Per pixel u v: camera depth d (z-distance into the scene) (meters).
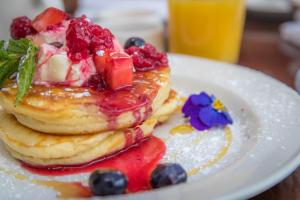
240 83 0.40
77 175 0.31
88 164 0.32
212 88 0.41
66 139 0.31
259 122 0.34
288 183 0.30
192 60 0.44
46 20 0.34
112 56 0.32
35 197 0.29
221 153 0.33
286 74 0.48
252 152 0.31
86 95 0.31
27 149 0.31
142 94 0.32
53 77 0.32
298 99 0.36
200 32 0.51
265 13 0.67
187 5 0.51
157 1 0.72
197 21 0.51
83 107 0.31
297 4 0.64
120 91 0.32
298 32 0.56
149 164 0.32
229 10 0.50
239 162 0.30
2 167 0.32
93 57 0.33
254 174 0.28
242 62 0.52
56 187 0.30
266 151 0.31
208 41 0.51
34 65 0.31
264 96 0.38
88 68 0.32
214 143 0.34
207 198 0.26
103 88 0.32
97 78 0.32
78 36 0.32
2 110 0.35
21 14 0.49
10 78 0.33
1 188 0.29
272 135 0.33
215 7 0.50
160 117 0.36
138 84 0.33
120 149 0.33
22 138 0.32
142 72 0.35
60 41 0.33
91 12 0.63
